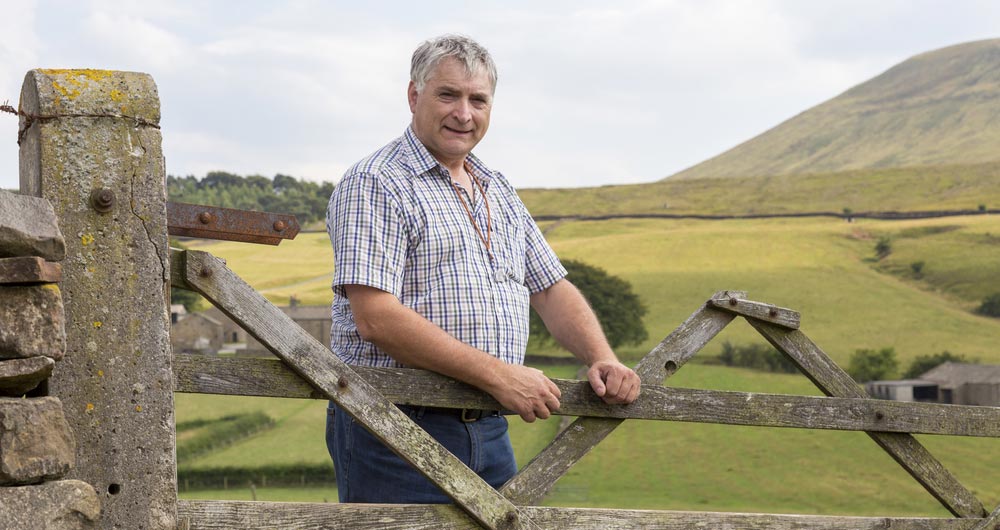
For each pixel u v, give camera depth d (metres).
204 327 89.06
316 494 45.28
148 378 2.57
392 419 2.97
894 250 122.00
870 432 3.88
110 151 2.56
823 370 3.84
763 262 116.31
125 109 2.57
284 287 116.75
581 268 89.62
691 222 161.88
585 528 3.26
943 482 3.95
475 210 3.46
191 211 2.76
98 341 2.53
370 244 3.17
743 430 57.00
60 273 2.39
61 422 2.37
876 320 94.06
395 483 3.25
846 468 49.56
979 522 3.95
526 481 3.24
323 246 152.50
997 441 50.97
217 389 2.82
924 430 3.91
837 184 185.12
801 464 50.34
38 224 2.38
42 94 2.51
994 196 159.12
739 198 183.12
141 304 2.58
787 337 3.81
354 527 2.91
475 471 3.34
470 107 3.40
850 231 133.75
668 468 50.06
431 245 3.29
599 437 3.40
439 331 3.14
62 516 2.35
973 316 96.88
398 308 3.14
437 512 3.05
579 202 189.12
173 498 2.58
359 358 3.33
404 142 3.47
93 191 2.53
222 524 2.72
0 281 2.30
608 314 86.06
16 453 2.29
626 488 46.31
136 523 2.53
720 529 3.49
